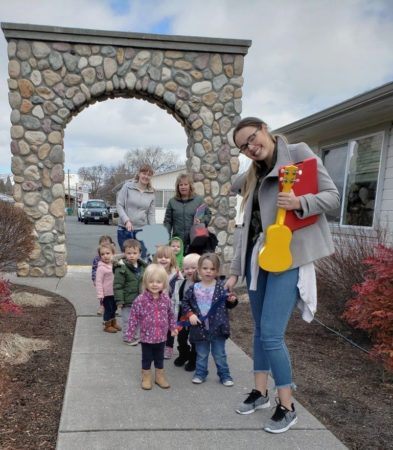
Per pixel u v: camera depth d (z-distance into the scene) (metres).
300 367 3.54
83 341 3.94
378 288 3.45
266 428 2.40
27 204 6.73
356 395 3.04
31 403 2.73
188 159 7.50
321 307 5.52
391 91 5.35
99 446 2.21
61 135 6.75
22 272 6.84
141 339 2.97
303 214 2.20
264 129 2.35
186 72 6.96
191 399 2.82
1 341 3.55
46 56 6.53
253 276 2.41
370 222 7.12
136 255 4.04
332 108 6.62
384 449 2.35
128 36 6.62
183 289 3.51
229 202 7.29
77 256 11.34
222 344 3.12
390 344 3.25
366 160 7.34
